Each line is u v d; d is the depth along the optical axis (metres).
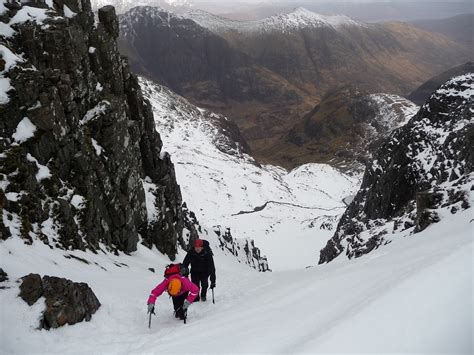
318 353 5.55
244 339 7.79
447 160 64.00
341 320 6.61
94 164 22.70
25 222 15.93
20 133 18.45
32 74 19.14
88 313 10.81
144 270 21.94
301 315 8.66
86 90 23.88
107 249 22.33
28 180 17.09
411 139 79.44
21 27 21.22
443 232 21.28
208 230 73.38
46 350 8.71
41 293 10.00
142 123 32.28
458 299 5.36
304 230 169.00
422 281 6.54
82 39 23.97
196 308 13.89
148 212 30.03
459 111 76.12
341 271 16.42
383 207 75.31
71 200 20.14
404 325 5.36
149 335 10.31
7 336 8.60
